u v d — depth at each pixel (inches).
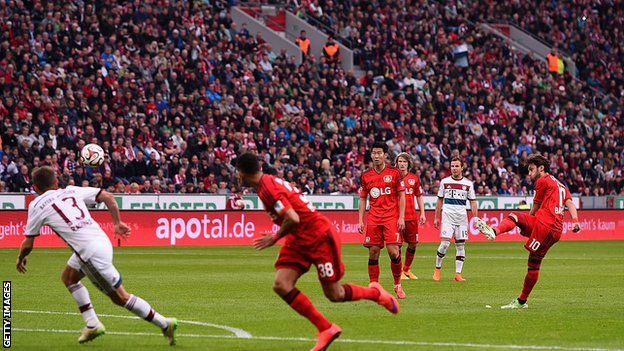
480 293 1058.7
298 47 2854.3
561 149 2800.2
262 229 2119.8
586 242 2348.7
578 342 684.1
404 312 867.4
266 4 3065.9
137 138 2164.1
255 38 2869.1
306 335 715.4
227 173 2190.0
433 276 1259.2
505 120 2807.6
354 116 2554.1
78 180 2014.0
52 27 2279.8
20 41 2223.2
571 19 3486.7
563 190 903.1
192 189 2126.0
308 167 2315.5
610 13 3518.7
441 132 2632.9
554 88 3078.2
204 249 1916.8
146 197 2030.0
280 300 965.8
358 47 2918.3
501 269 1441.9
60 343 668.7
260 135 2319.1
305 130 2432.3
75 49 2271.2
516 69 3036.4
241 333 724.7
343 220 2188.7
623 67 3442.4
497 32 3331.7
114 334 714.8
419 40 2962.6
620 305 935.7
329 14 3075.8
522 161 2701.8
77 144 2064.5
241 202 2124.8
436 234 2303.2
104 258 640.4
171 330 658.8
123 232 659.4
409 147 2524.6
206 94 2393.0
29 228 650.2
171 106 2308.1
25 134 2022.6
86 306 661.9
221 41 2586.1
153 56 2380.7
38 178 658.8
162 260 1588.3
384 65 2824.8
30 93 2090.3
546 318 825.5
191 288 1098.1
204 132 2253.9
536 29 3454.7
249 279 1222.9
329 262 643.5
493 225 2372.0
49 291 1039.0
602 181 2792.8
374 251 994.1
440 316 837.2
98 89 2204.7
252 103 2427.4
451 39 3041.3
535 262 891.4
